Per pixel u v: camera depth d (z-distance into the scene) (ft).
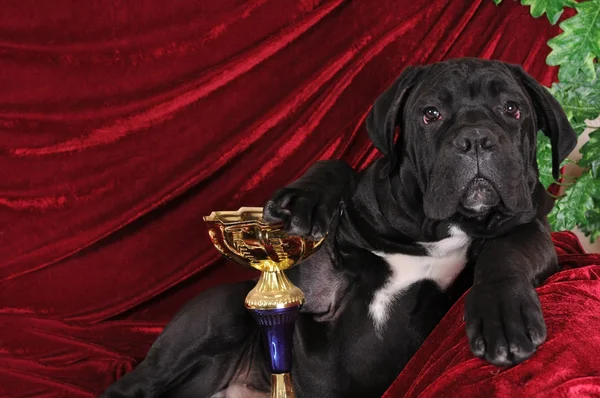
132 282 11.49
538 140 9.96
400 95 8.01
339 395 8.46
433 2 11.30
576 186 10.07
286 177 11.45
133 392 8.34
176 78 11.23
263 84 11.34
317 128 11.39
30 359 10.25
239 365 8.89
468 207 7.23
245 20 11.19
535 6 9.45
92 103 11.21
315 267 8.41
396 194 8.09
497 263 6.59
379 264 8.23
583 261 8.27
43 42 11.08
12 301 11.41
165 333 8.59
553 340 5.85
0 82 11.14
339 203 8.03
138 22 11.11
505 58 11.28
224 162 11.32
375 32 11.32
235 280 11.60
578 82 9.54
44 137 11.25
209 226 7.84
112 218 11.35
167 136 11.30
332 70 11.32
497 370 5.78
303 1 11.19
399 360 8.25
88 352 10.40
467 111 7.50
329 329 8.41
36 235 11.38
